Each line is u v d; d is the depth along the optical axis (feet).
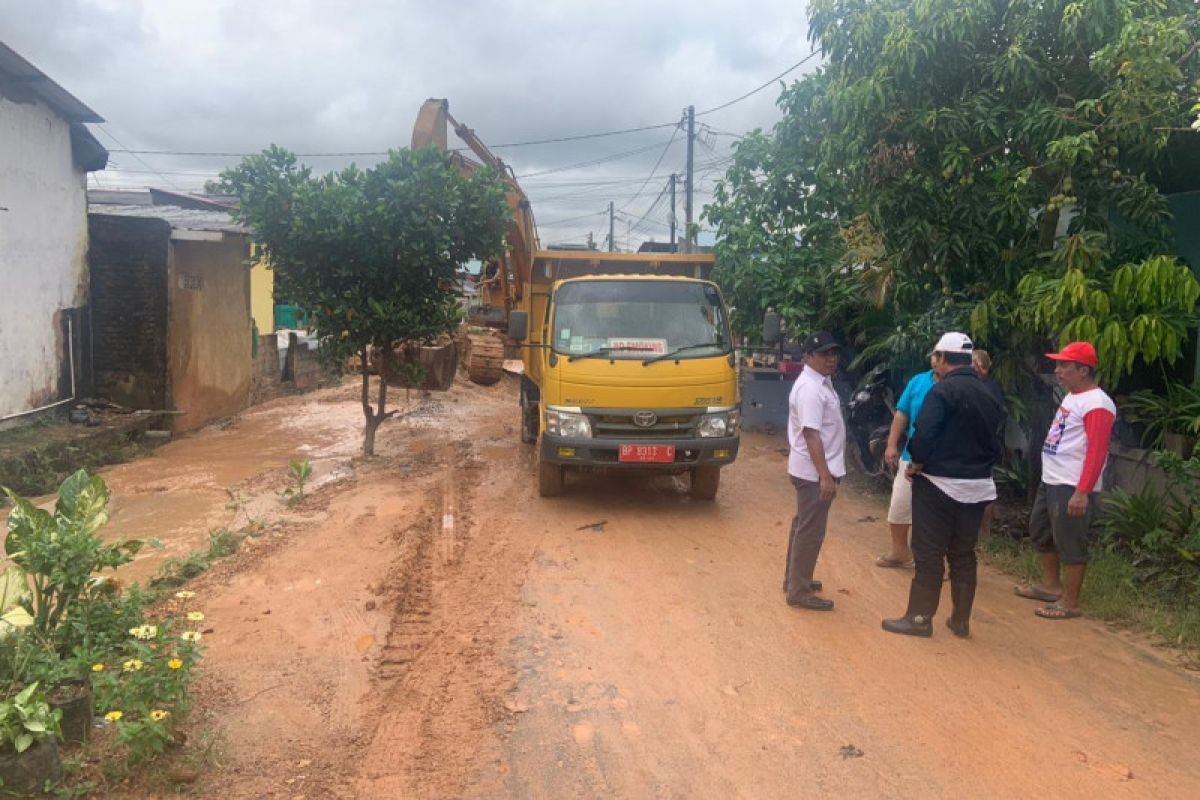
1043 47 23.63
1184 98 22.56
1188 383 26.55
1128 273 20.92
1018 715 14.23
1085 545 18.34
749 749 13.07
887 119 24.53
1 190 32.81
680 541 24.17
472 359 51.29
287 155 32.81
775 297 38.24
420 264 33.53
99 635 13.70
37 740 10.78
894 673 15.75
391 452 37.27
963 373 16.92
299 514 26.58
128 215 40.19
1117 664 16.30
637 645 16.87
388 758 12.63
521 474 32.73
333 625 17.57
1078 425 18.06
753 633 17.54
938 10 22.63
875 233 30.81
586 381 25.89
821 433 18.11
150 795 11.29
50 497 29.14
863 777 12.34
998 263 25.85
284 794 11.56
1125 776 12.43
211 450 38.01
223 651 16.14
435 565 21.74
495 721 13.79
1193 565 19.40
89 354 39.75
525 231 41.83
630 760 12.72
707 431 26.30
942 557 17.30
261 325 72.69
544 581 20.58
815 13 26.02
